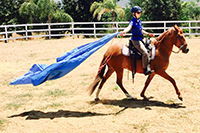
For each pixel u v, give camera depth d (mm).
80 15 29203
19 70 11242
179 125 5641
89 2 29016
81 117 6266
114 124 5809
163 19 32250
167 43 6957
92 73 10141
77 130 5578
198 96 7406
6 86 8992
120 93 7965
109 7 23625
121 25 30875
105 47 15680
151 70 6758
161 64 6898
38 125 5891
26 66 11938
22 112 6707
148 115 6188
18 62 12820
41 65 6875
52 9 24875
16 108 6977
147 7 32750
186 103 6910
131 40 6855
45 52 14852
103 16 29234
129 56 6883
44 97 7805
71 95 7945
